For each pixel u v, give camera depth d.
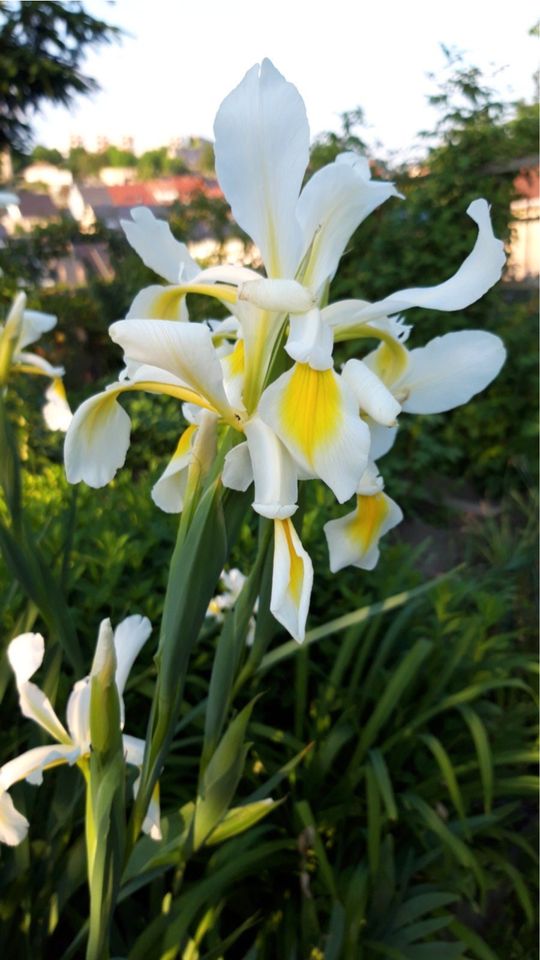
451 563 0.90
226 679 0.25
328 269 0.22
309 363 0.20
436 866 0.45
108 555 0.49
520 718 0.52
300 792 0.44
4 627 0.41
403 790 0.47
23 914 0.32
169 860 0.28
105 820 0.21
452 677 0.50
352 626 0.46
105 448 0.23
